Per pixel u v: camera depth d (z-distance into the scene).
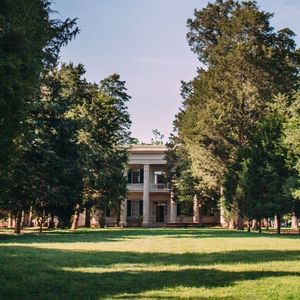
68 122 33.06
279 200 34.78
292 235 32.22
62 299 8.05
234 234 32.03
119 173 47.03
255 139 38.06
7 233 33.66
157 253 16.14
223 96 44.56
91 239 24.75
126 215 71.12
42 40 9.18
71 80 43.47
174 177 58.66
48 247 18.52
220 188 47.53
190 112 47.81
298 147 30.28
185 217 67.56
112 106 49.94
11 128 8.30
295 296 8.09
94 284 9.54
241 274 10.88
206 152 43.59
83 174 34.31
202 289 8.80
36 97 9.80
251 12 44.91
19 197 30.36
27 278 10.30
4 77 7.57
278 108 39.69
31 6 8.44
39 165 30.16
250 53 43.31
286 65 44.41
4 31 7.53
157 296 8.18
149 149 69.56
